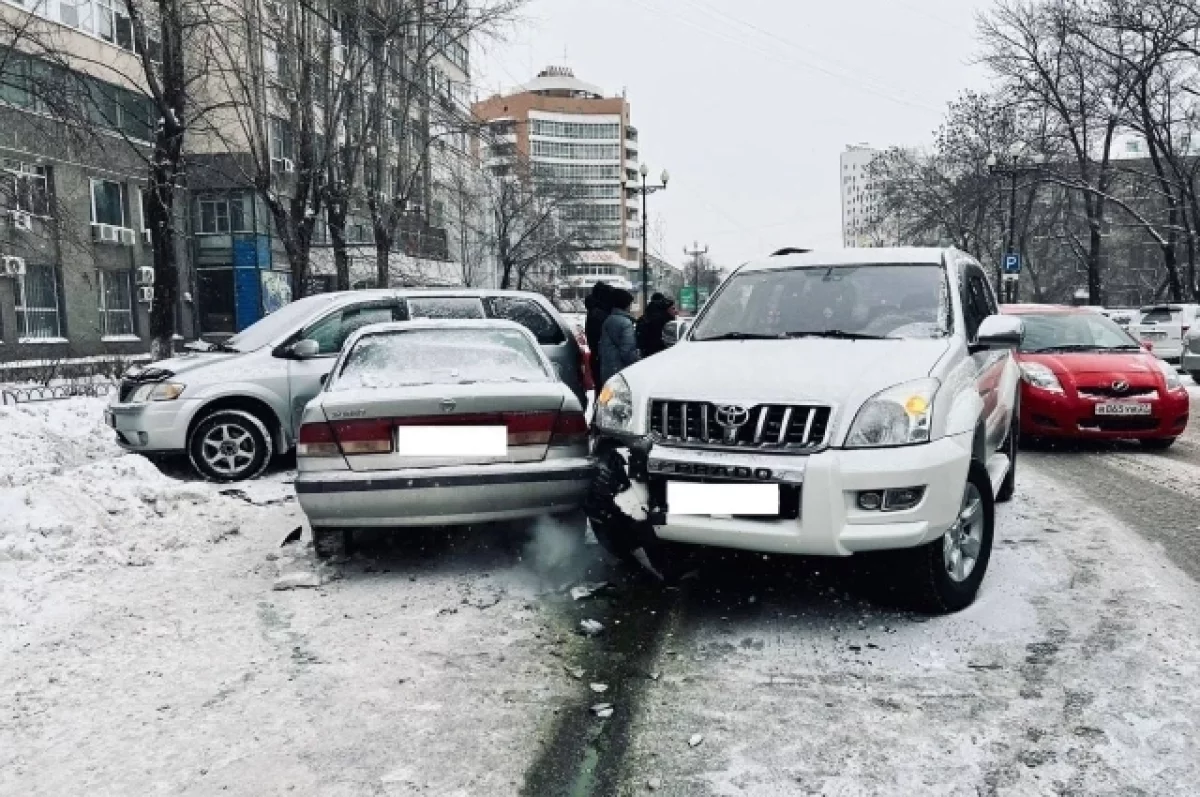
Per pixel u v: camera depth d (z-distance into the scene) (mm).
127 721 3318
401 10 18078
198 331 31766
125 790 2842
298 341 8219
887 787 2771
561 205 44469
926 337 4852
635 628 4191
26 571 5094
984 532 4473
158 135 14844
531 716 3305
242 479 8031
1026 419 9281
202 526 6047
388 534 5914
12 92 19797
